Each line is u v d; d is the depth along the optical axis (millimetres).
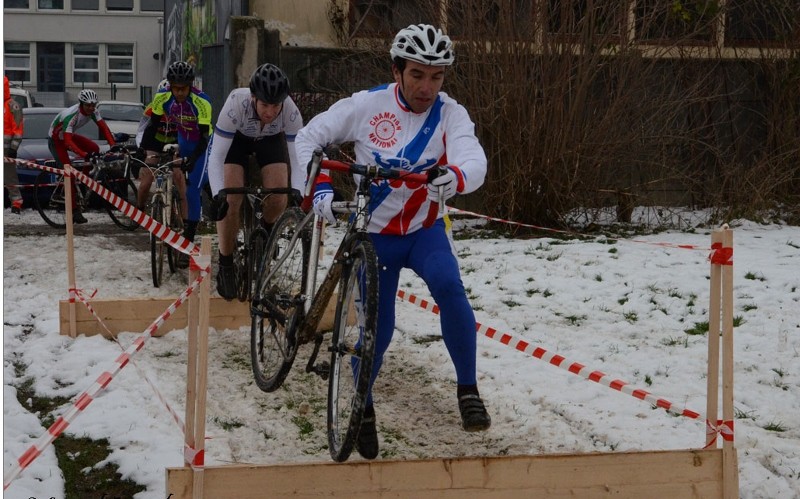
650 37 10500
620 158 10156
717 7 10508
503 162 9836
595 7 9516
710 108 10961
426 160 3787
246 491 3109
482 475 3256
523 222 9812
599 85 9984
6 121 11188
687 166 10617
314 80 11117
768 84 11102
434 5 10141
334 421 3525
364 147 3811
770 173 10492
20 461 2832
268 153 5672
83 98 10430
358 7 11336
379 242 3812
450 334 3668
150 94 36250
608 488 3309
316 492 3154
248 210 5785
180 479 3088
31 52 39812
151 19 40125
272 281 4598
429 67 3594
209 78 12188
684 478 3346
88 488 3719
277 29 11281
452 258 3762
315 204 3783
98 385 3057
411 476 3215
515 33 9594
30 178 12438
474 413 3617
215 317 5996
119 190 10633
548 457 3279
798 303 6586
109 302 5859
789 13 11016
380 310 3795
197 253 3199
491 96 9656
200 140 7277
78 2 39844
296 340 4059
